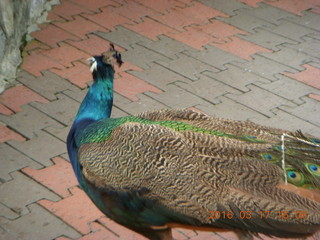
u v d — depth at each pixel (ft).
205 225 12.77
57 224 14.44
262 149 13.01
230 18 19.38
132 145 13.16
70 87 17.06
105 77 14.08
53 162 15.43
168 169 12.94
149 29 18.83
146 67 17.67
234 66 17.83
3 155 15.49
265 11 19.74
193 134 13.17
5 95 16.76
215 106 16.74
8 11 17.51
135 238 14.29
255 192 12.71
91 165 13.24
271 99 16.96
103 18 19.08
